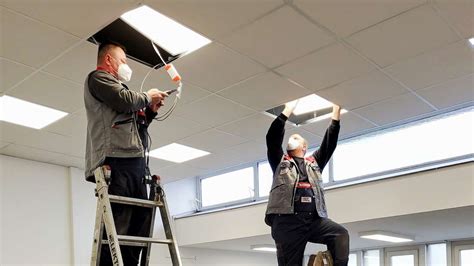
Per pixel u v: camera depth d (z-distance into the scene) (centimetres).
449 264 695
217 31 347
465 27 347
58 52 370
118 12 321
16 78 409
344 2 314
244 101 472
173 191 798
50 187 645
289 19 333
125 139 222
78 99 455
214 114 504
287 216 305
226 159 668
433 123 579
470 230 617
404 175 542
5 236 590
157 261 737
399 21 338
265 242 743
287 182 310
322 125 545
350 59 393
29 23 331
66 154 618
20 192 616
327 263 293
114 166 221
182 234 774
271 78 424
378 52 382
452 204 498
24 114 488
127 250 235
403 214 532
